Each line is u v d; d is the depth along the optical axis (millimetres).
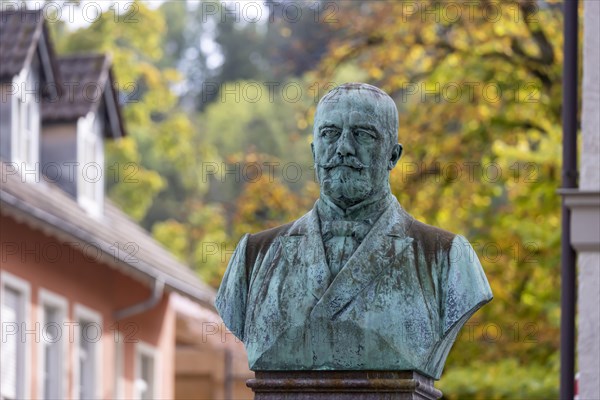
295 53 32438
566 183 16953
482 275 9070
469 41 28141
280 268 9141
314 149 9156
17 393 24609
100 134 29188
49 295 25609
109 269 28219
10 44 26016
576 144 17031
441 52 28312
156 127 39281
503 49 27891
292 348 8977
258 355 9023
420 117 28031
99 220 28578
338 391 8945
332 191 9055
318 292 8992
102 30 37719
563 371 16641
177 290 29156
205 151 40625
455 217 27766
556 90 26844
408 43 28266
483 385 26453
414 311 8938
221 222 33531
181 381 34688
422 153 27797
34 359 25094
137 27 37906
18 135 25953
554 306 26641
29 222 23984
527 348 27594
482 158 27641
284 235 9250
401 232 9102
